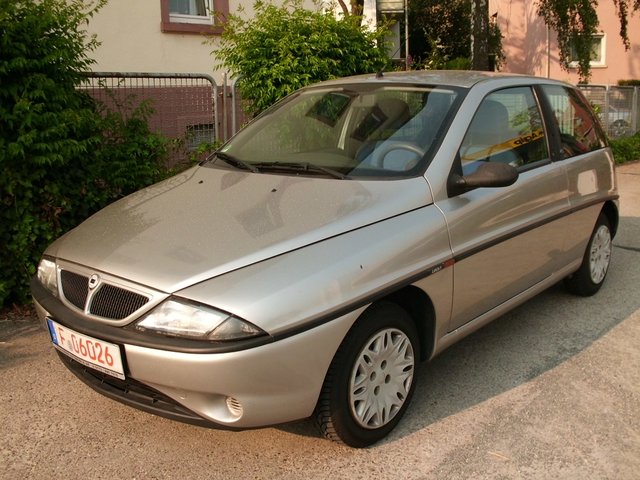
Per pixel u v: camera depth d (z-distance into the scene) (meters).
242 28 6.74
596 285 5.19
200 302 2.63
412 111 3.86
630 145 13.12
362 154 3.69
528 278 4.14
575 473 2.97
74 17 4.92
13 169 4.45
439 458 3.07
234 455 3.09
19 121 4.38
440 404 3.55
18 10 4.40
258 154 4.09
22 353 4.09
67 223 4.82
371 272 2.95
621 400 3.62
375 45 6.98
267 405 2.71
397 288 3.05
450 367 4.00
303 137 4.09
